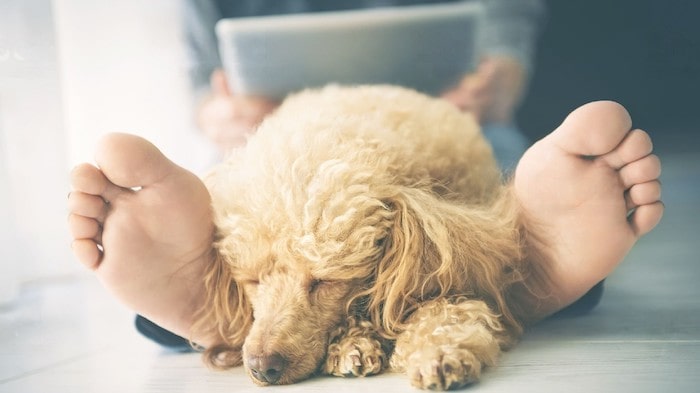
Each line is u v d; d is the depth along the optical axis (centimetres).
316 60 211
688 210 292
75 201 117
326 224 114
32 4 167
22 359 137
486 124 245
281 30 209
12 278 164
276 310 114
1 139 166
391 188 123
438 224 121
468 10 214
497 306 124
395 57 210
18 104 167
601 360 113
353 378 113
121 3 240
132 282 122
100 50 232
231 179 128
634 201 120
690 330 131
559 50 409
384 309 118
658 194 119
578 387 100
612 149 116
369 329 119
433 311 116
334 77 212
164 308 127
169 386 118
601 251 123
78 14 228
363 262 118
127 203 118
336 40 209
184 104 258
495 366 111
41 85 170
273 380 111
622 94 414
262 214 117
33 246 168
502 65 274
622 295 165
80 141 224
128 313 172
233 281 128
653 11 207
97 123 230
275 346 110
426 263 121
